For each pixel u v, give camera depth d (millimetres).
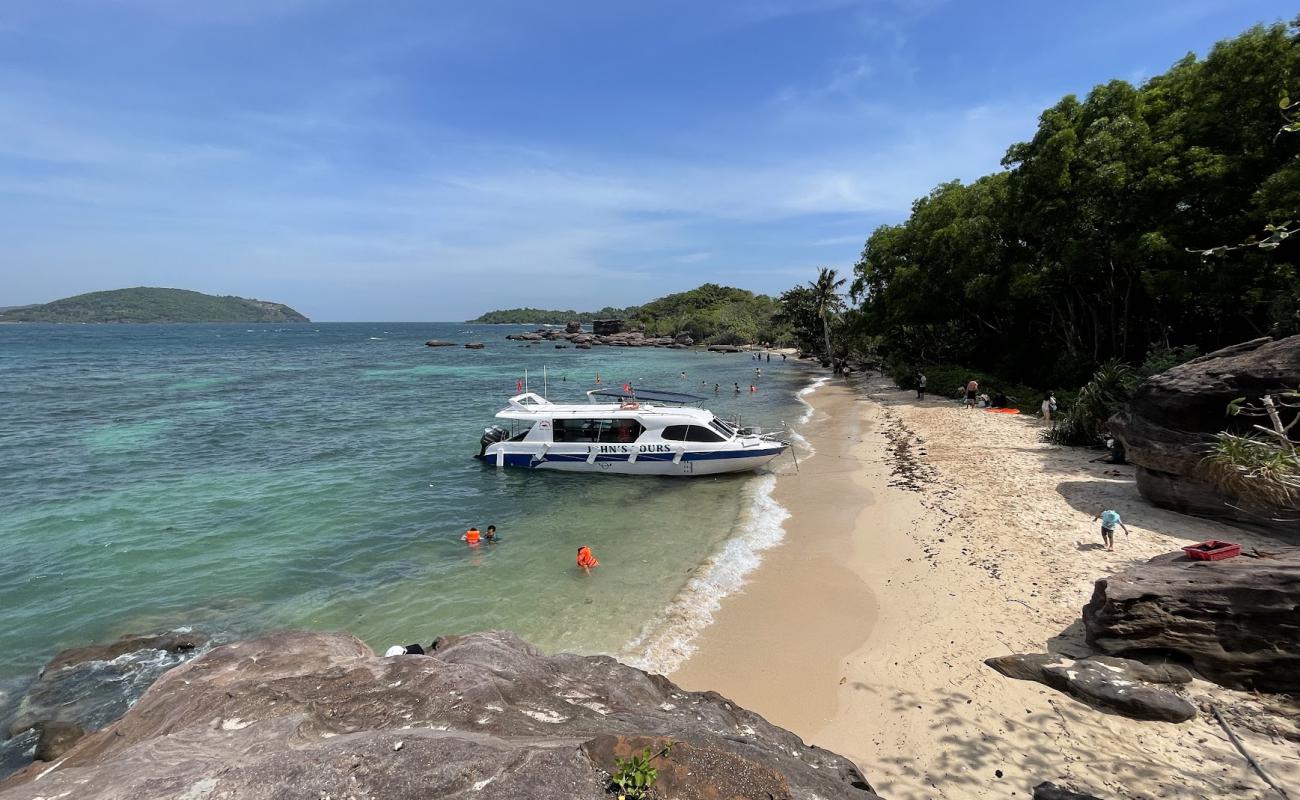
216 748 4078
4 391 41969
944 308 40188
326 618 11188
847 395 42906
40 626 10898
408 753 3723
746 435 23047
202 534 15258
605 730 4539
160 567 13352
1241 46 21109
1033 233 29234
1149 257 23469
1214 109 22109
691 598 11828
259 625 10922
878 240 48625
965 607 10656
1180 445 13008
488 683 5082
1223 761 6551
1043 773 6727
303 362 73312
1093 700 7734
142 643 10148
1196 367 13125
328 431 28484
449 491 19219
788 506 17516
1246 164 21062
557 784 3541
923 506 16375
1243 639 7754
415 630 10719
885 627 10391
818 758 5445
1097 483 16484
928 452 22562
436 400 40031
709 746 4422
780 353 97438
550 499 18500
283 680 5043
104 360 71875
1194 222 22922
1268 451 10328
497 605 11656
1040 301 34688
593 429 21312
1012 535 13508
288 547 14531
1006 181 33219
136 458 22828
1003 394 32906
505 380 54281
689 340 126750
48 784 3678
